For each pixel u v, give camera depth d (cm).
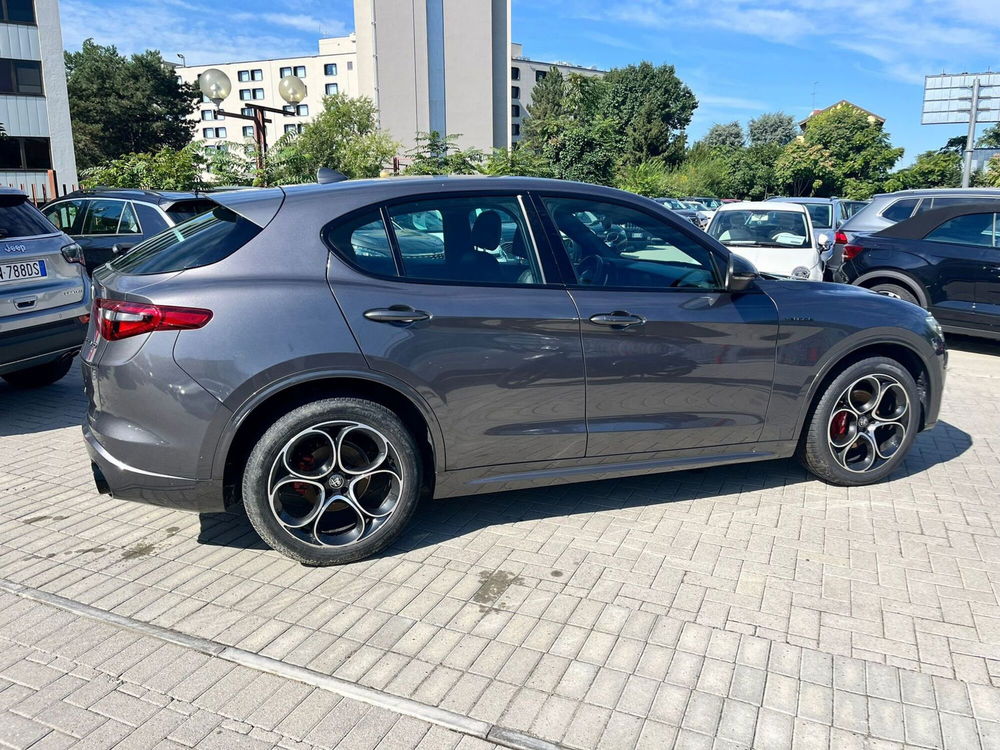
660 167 4509
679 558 337
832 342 388
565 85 9275
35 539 362
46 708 240
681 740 226
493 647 272
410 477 331
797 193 6356
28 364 552
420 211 335
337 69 11700
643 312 351
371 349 311
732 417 379
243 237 313
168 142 6619
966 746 223
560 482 360
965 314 770
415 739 226
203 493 309
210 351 296
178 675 257
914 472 444
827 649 270
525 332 333
